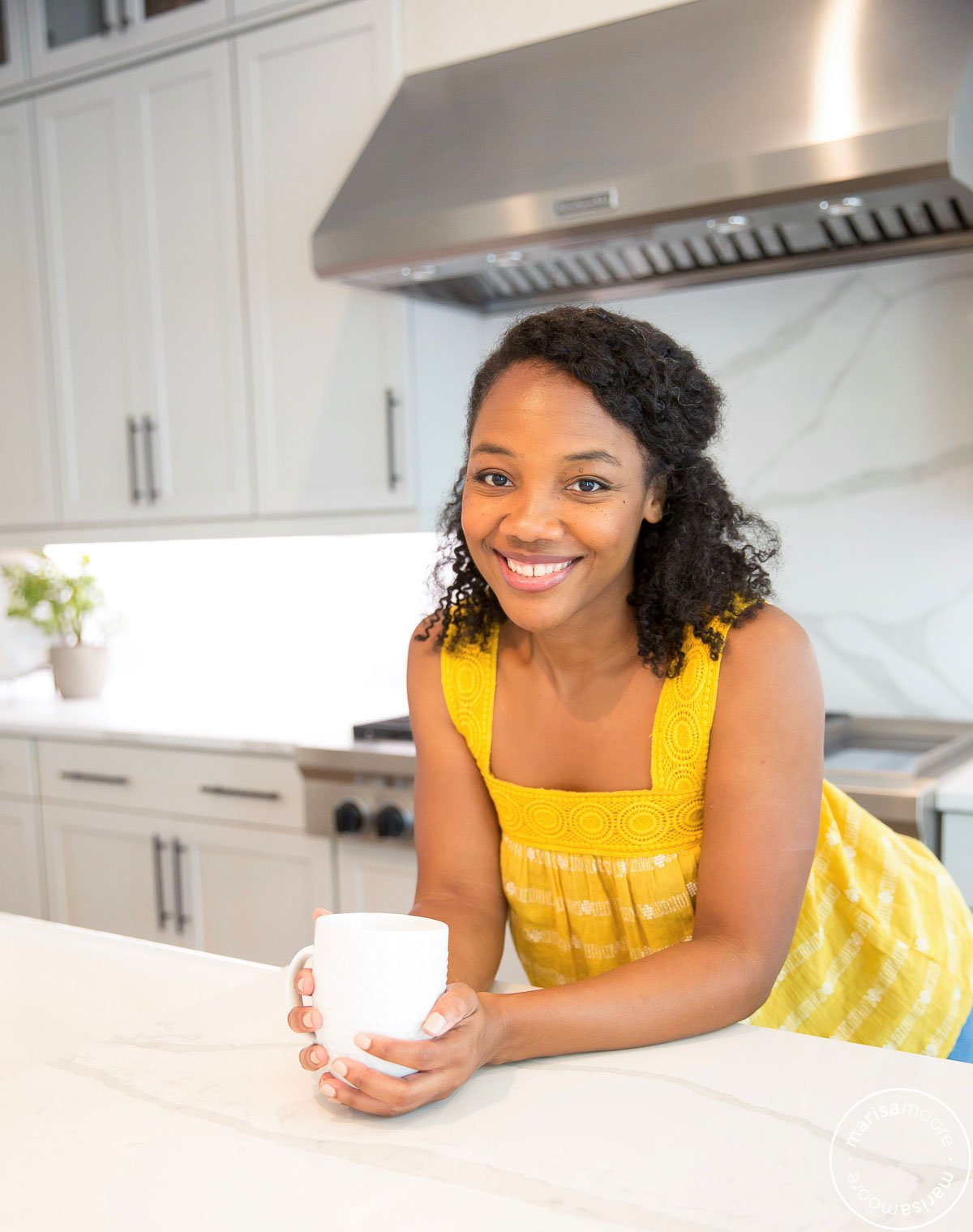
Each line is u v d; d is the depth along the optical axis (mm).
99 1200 563
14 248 2916
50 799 2688
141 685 3275
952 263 2146
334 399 2459
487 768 1062
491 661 1057
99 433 2824
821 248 2217
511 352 887
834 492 2285
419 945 679
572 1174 583
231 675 3223
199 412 2660
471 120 2139
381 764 2123
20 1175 590
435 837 1093
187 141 2607
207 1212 551
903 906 1100
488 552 901
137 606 3355
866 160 1646
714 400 979
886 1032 1101
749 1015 839
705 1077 705
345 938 681
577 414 849
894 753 2090
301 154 2447
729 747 937
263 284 2533
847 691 2301
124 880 2586
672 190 1799
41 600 3066
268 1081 703
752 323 2344
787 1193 559
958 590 2182
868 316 2230
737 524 1007
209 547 3223
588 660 994
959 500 2170
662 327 2436
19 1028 945
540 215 1923
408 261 2076
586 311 892
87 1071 720
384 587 2982
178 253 2648
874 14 1813
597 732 1009
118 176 2723
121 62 2680
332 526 2494
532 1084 703
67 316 2848
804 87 1768
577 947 1066
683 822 991
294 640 3125
